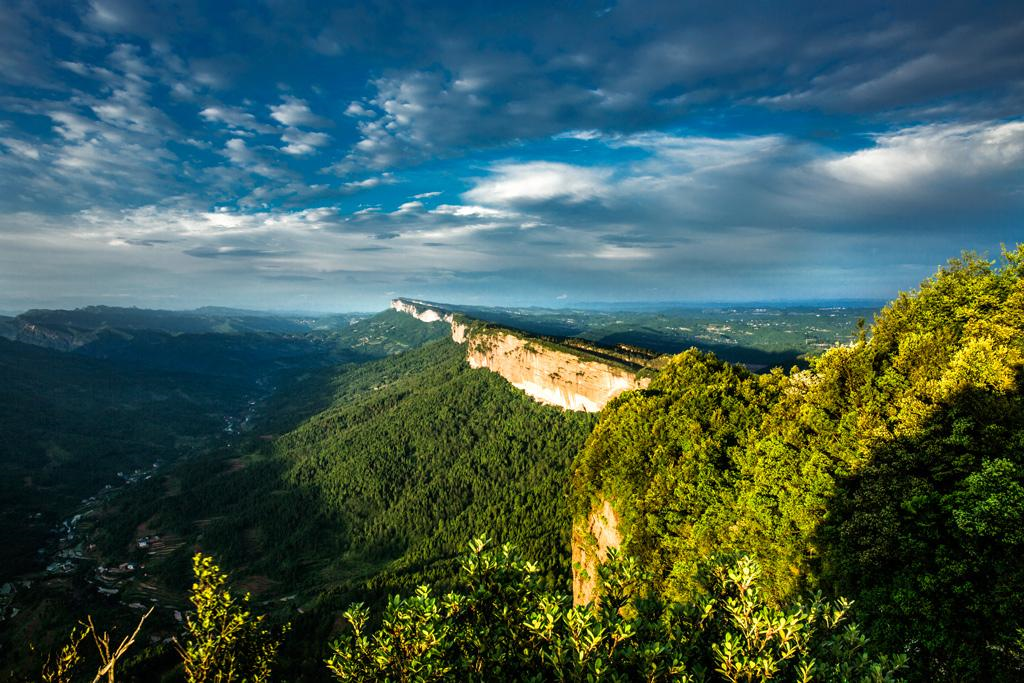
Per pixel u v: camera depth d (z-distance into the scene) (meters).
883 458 38.19
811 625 16.95
